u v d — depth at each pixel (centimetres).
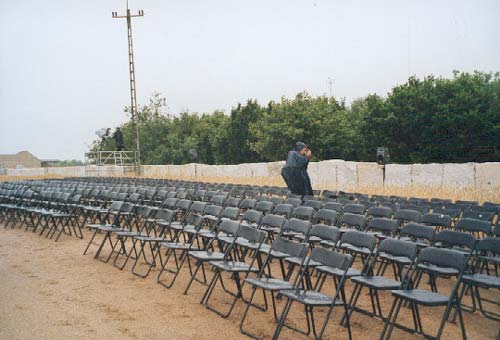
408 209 898
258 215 797
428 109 3041
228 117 4550
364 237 605
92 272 836
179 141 4878
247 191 1365
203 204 923
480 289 741
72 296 691
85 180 2273
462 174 1883
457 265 512
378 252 590
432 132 3000
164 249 1027
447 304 487
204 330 559
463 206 981
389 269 861
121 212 1046
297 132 3494
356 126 3656
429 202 1076
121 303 659
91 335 539
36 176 3734
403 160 3166
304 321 591
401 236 792
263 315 612
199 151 4781
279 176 2441
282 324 518
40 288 733
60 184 1780
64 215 1166
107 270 851
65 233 1227
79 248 1055
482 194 1580
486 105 2991
